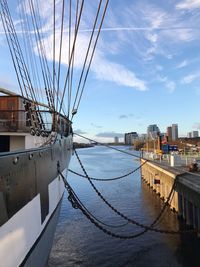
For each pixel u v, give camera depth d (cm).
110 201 3238
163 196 3081
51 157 904
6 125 1080
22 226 604
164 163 3419
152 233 2083
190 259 1667
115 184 4528
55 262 1661
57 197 1021
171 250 1789
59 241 1964
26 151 634
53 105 1141
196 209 1888
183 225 2203
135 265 1617
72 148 1648
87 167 7300
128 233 2109
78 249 1828
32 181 677
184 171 2509
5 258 522
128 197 3447
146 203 3092
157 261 1656
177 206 2438
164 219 2409
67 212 2689
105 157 12056
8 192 535
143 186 4281
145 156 5056
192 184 1853
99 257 1720
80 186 4344
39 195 737
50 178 884
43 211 779
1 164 506
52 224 928
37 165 721
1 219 505
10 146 1064
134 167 7219
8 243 534
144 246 1862
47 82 1420
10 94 1162
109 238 2005
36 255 714
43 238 790
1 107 1165
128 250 1805
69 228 2233
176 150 4259
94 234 2091
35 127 1145
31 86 1473
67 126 1424
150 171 4053
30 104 1221
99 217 2553
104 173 5969
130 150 14588
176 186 2428
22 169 607
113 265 1622
